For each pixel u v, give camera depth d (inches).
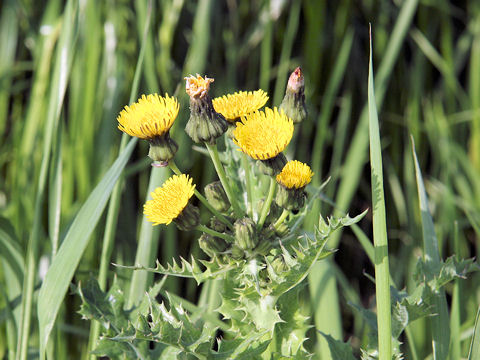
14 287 23.9
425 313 19.8
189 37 32.0
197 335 19.2
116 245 27.7
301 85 19.1
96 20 28.1
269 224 19.1
